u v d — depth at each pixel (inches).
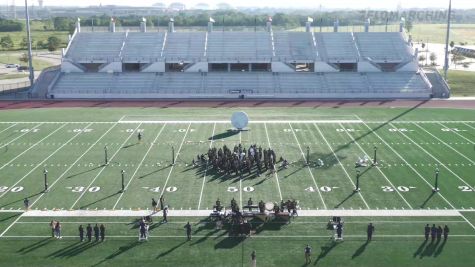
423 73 3604.8
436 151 2203.5
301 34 3917.3
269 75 3572.8
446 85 3506.4
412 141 2352.4
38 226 1513.3
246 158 1995.6
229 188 1802.4
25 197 1721.2
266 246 1396.4
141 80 3538.4
